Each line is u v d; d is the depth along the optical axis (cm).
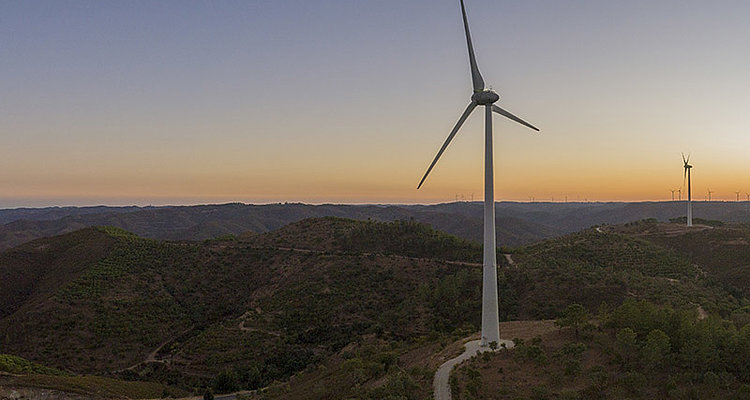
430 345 7725
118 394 8412
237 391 9294
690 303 9062
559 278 11938
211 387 9469
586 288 11156
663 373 4669
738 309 8531
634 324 5631
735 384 4356
